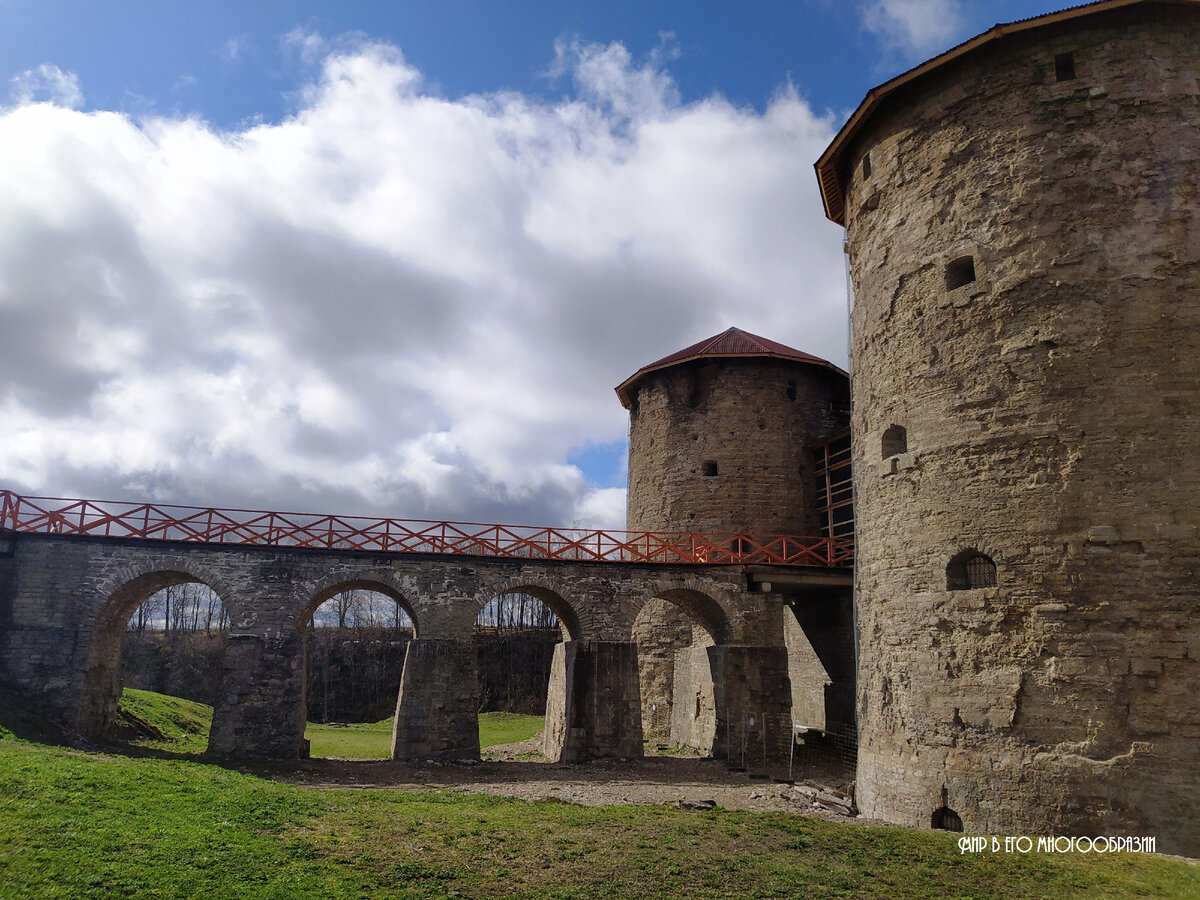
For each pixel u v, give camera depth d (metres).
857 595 17.56
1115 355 13.72
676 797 17.16
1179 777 12.12
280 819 11.27
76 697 19.95
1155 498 13.07
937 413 15.47
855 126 18.23
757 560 25.80
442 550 23.03
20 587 20.36
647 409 32.88
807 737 24.78
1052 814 12.73
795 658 28.31
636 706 22.92
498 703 54.69
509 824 11.88
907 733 15.03
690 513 30.33
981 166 15.62
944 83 16.48
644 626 30.38
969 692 14.05
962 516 14.73
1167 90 14.52
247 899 8.29
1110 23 14.96
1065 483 13.65
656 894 9.27
